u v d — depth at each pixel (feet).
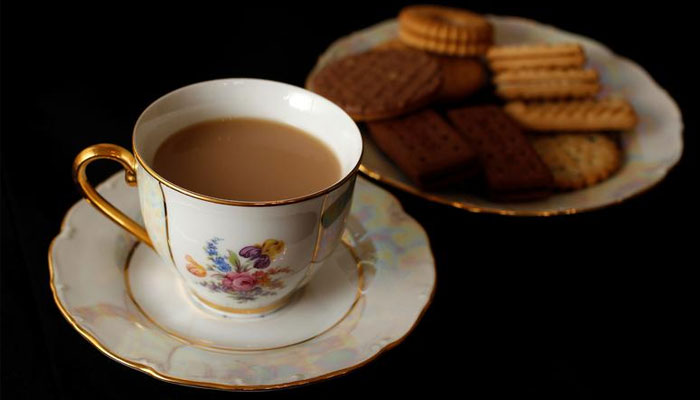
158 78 2.03
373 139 1.98
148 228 1.50
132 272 1.55
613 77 2.19
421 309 1.52
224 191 1.48
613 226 1.83
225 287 1.49
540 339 1.61
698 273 1.74
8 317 1.56
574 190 1.92
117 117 1.90
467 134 1.99
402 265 1.59
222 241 1.44
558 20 2.47
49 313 1.57
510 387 1.55
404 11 2.27
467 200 1.85
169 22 2.20
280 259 1.47
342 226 1.52
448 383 1.54
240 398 1.50
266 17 2.28
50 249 1.52
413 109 2.02
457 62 2.21
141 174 1.46
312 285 1.58
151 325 1.49
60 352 1.52
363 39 2.23
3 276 1.60
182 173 1.50
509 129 2.01
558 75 2.15
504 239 1.78
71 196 1.73
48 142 1.82
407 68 2.12
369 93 2.02
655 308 1.68
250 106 1.60
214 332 1.50
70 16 2.17
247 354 1.47
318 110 1.58
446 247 1.74
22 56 2.03
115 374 1.51
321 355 1.45
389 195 1.69
